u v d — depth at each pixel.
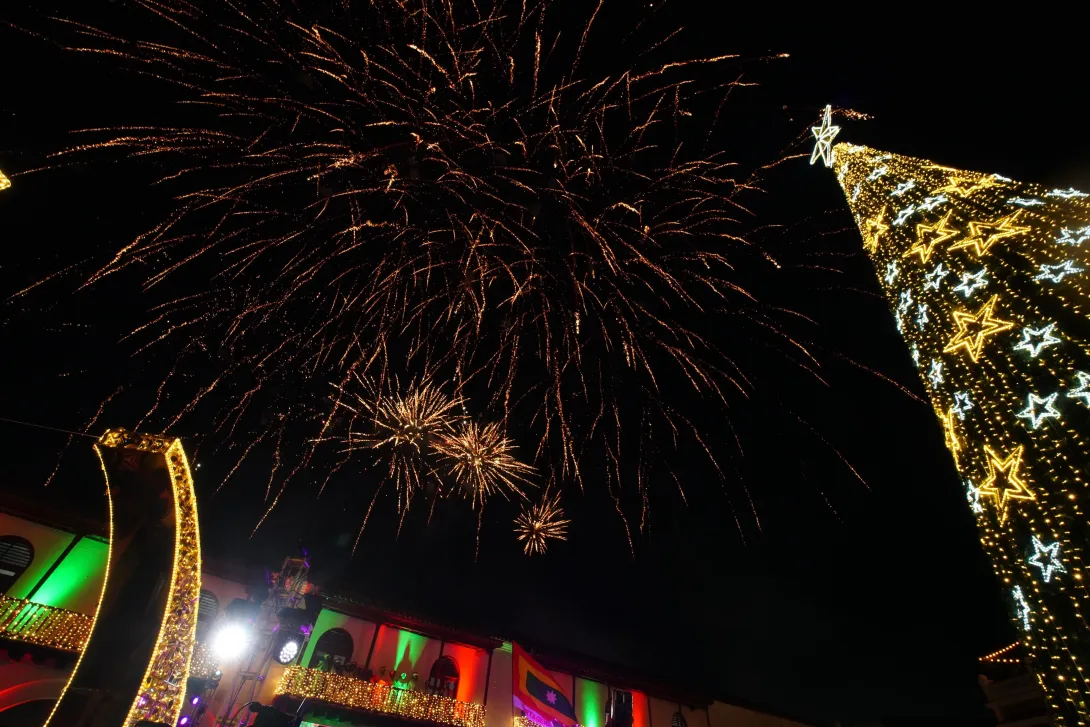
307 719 13.58
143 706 5.05
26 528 12.57
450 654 16.73
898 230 7.09
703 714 20.00
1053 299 5.30
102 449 5.57
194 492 5.77
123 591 5.28
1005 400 5.54
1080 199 5.30
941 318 6.35
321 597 14.98
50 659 11.45
